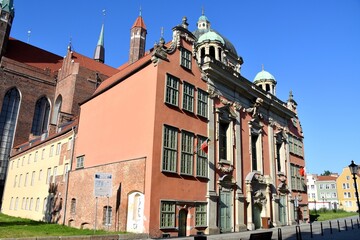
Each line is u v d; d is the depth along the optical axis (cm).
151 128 2291
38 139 4991
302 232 2664
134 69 2625
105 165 2603
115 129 2705
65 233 2117
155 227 2095
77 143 3275
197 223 2412
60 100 6322
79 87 5962
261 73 4303
